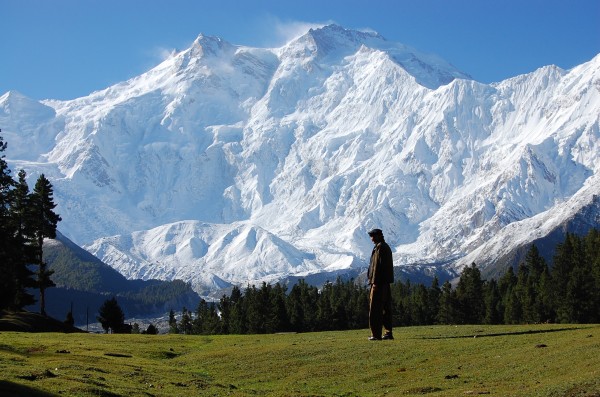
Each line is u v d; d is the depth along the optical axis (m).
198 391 48.19
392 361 54.72
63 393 41.84
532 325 74.00
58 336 90.31
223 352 69.44
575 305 173.12
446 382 46.25
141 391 46.03
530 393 39.88
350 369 54.06
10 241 120.94
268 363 60.34
